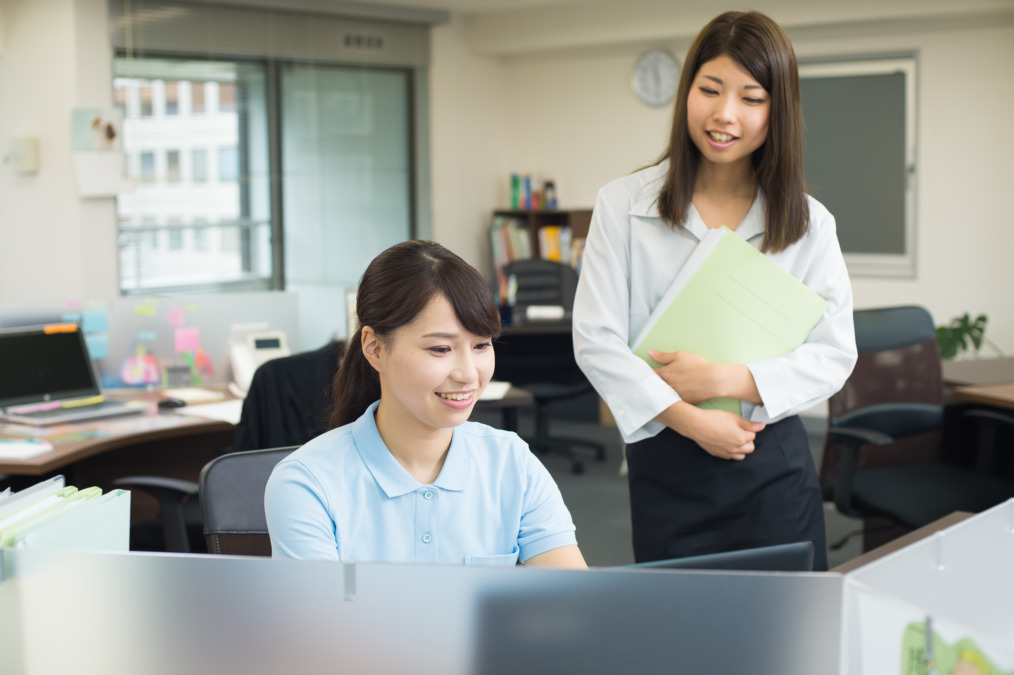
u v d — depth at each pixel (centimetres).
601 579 79
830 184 591
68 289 526
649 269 182
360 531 119
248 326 388
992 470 356
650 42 642
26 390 328
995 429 354
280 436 276
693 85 171
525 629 80
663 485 180
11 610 86
